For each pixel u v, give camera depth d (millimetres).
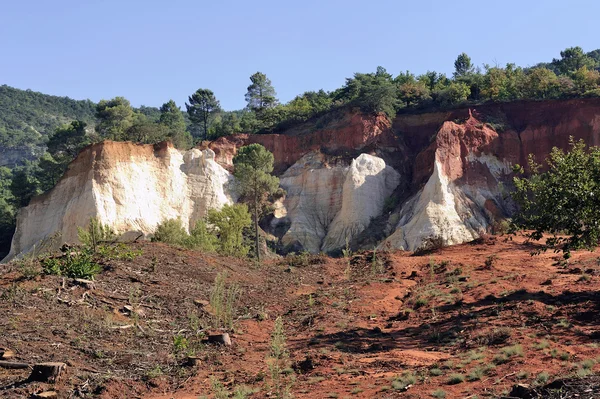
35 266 18203
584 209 17734
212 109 116188
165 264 22078
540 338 14461
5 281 16672
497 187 67125
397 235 62188
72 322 14812
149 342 14828
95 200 59531
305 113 90250
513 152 69938
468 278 24625
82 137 94875
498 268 26234
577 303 17844
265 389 11828
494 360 12727
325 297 22359
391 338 16625
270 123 93188
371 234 65812
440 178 65125
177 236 34031
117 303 17000
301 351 15102
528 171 69312
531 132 70500
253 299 21266
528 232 36344
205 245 32000
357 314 19953
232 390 11781
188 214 67938
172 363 13641
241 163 67562
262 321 18594
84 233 23375
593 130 67062
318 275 27422
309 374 12961
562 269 24344
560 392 9070
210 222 37125
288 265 29422
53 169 92500
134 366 13102
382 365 13445
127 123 94375
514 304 18359
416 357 14062
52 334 13836
